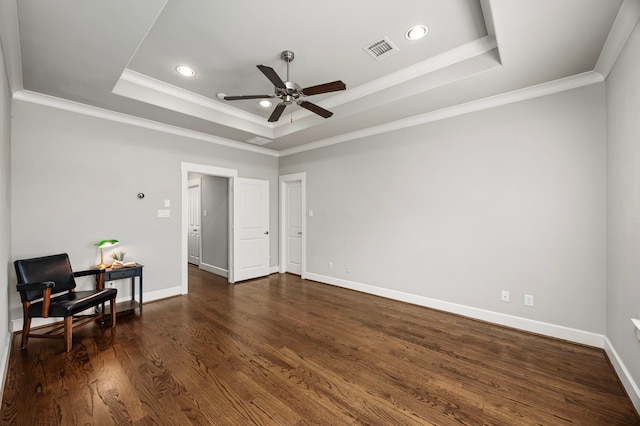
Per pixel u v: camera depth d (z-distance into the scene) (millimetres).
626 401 1854
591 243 2580
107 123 3533
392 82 3133
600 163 2529
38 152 3061
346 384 2037
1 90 2045
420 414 1741
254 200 5305
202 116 3727
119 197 3635
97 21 1903
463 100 3133
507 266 3023
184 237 4277
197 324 3113
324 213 4875
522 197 2926
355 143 4406
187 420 1681
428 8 2078
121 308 3383
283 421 1679
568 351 2500
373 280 4211
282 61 2785
